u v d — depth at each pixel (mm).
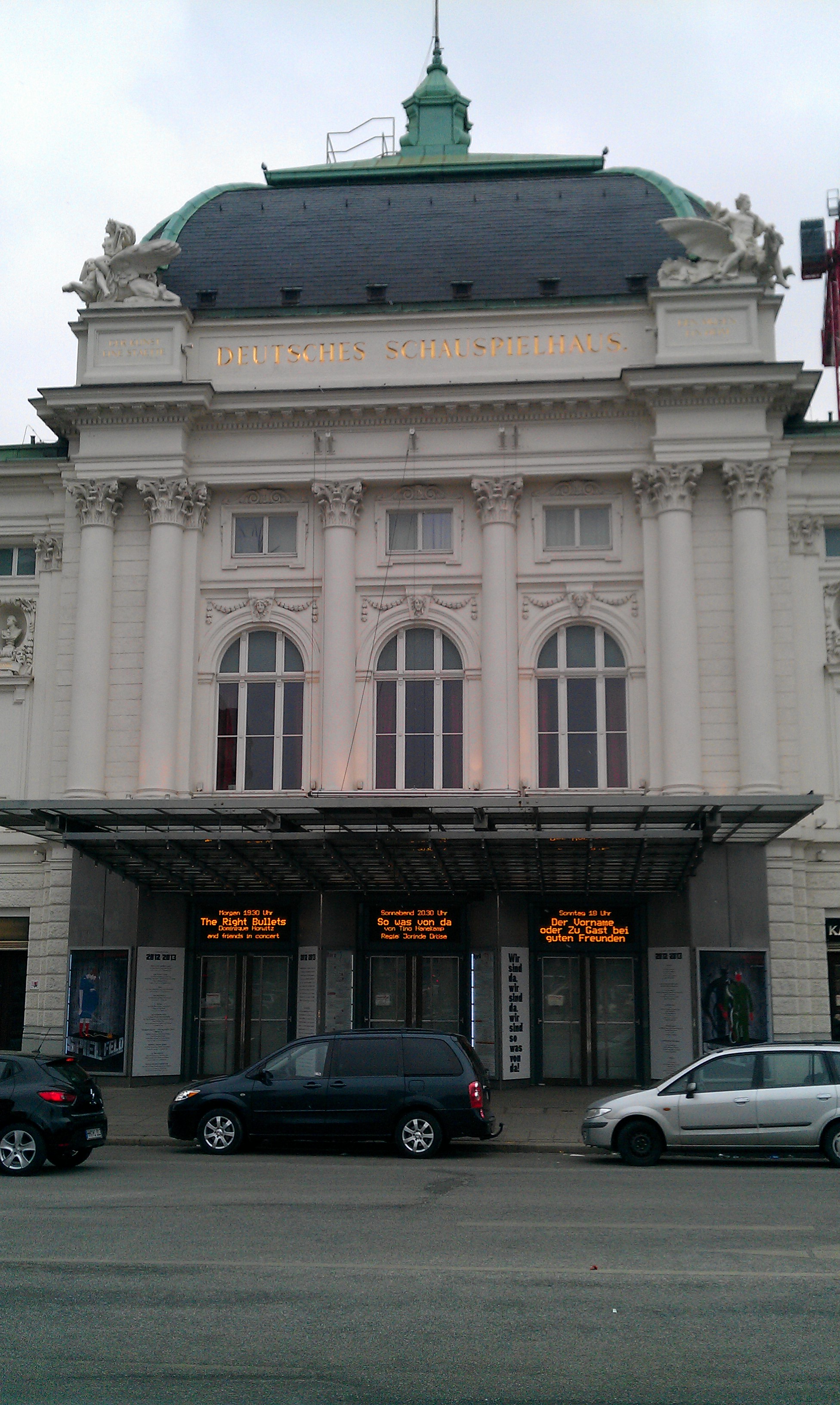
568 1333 8609
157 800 24188
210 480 31750
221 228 35188
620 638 30906
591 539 31547
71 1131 17359
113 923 29797
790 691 29953
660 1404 7273
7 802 24344
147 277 32594
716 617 30344
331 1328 8734
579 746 30656
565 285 32688
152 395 31109
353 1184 16031
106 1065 29250
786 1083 18391
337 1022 29875
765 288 31141
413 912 30484
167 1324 8852
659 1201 14156
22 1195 14961
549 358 31469
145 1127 23500
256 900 30500
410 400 31000
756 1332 8633
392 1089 19766
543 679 31047
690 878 28844
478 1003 29719
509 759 30109
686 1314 9070
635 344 31422
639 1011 29688
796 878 29766
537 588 31219
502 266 33219
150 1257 10953
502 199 35062
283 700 31312
